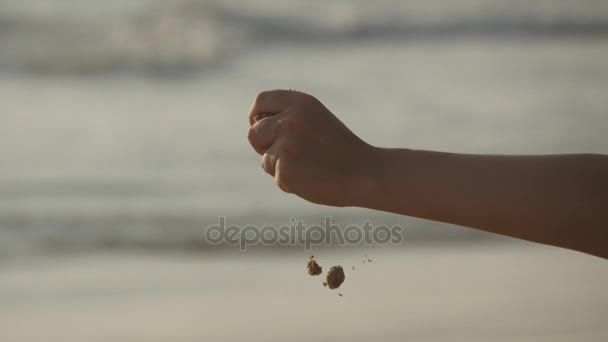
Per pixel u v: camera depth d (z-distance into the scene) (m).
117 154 13.35
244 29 25.58
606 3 29.17
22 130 14.82
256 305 7.01
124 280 7.88
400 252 8.62
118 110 16.73
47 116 16.05
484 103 17.52
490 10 28.52
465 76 20.59
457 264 8.17
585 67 21.75
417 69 21.53
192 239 9.33
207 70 21.72
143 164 12.77
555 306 6.86
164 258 8.70
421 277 7.72
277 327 6.36
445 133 15.17
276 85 19.67
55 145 13.88
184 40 24.30
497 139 14.86
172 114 16.38
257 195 11.11
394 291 7.26
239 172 12.28
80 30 24.48
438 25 27.23
